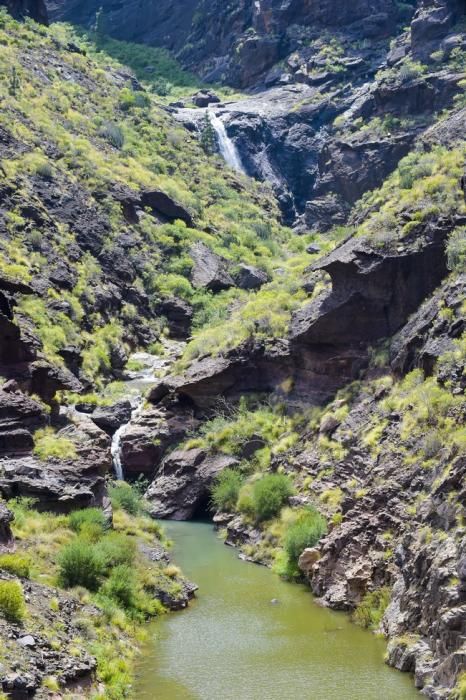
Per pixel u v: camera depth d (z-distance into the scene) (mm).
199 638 41625
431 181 66312
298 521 53344
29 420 53469
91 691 33781
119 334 88938
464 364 51062
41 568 42781
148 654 39719
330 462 56938
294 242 118750
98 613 40438
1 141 101000
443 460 45000
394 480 48312
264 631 42438
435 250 62062
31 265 85875
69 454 51844
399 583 41500
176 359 85750
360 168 117688
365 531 47031
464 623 34531
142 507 60250
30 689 30891
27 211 92688
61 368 74500
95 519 48438
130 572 45281
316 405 64500
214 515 62969
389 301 62938
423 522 41438
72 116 119750
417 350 57312
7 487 48281
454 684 33438
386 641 40438
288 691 35688
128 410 73438
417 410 52219
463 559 35469
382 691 35438
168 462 66750
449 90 114812
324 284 70312
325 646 40375
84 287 89125
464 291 56312
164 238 105688
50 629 36000
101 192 105375
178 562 53719
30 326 76688
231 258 108188
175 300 97625
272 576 51062
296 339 66000
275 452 62656
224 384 69750
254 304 75125
